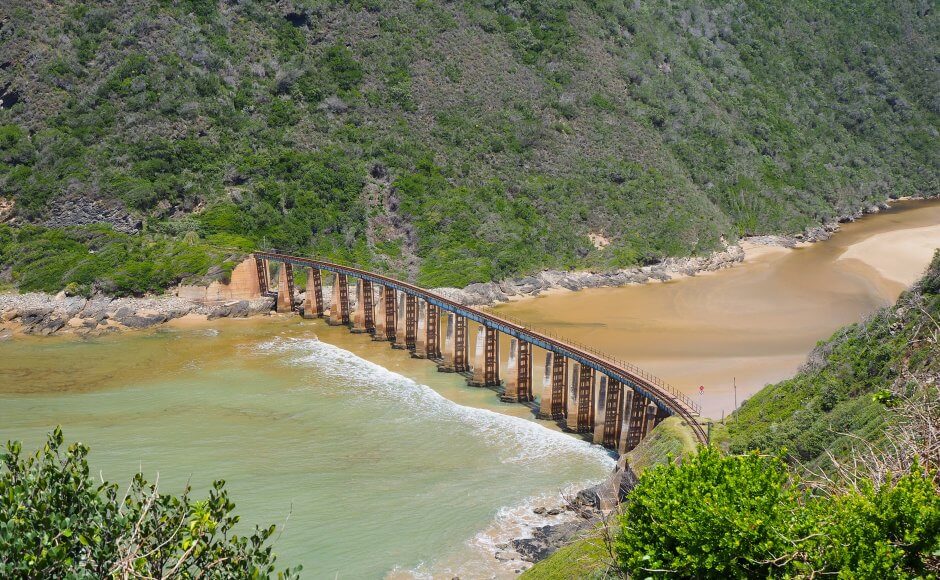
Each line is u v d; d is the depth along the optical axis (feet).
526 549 204.33
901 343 218.18
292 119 522.88
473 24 602.85
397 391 325.01
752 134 653.71
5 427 283.18
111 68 526.98
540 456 265.34
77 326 409.90
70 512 89.97
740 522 99.50
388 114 541.75
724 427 237.86
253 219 474.49
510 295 456.04
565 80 586.45
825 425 194.39
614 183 540.11
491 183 518.37
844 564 89.66
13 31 540.52
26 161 493.36
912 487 89.71
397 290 384.06
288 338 398.01
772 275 489.67
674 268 497.46
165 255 446.60
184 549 87.71
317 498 231.71
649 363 345.92
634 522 117.39
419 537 212.02
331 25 578.66
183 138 501.97
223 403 311.06
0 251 453.99
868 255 518.37
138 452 261.65
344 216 485.15
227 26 561.43
